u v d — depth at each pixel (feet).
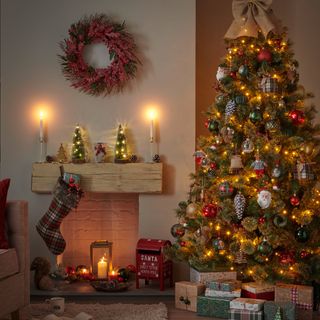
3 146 15.92
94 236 16.66
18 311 12.59
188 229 14.57
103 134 15.81
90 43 15.76
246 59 13.96
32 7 15.84
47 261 15.39
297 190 13.50
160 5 15.76
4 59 15.89
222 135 13.89
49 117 15.85
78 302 14.58
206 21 16.84
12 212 12.76
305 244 13.88
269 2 14.16
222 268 14.15
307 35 16.71
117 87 15.75
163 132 15.74
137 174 15.43
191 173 14.93
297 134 13.88
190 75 15.74
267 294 13.39
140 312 13.48
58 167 15.56
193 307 13.78
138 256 15.14
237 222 13.85
